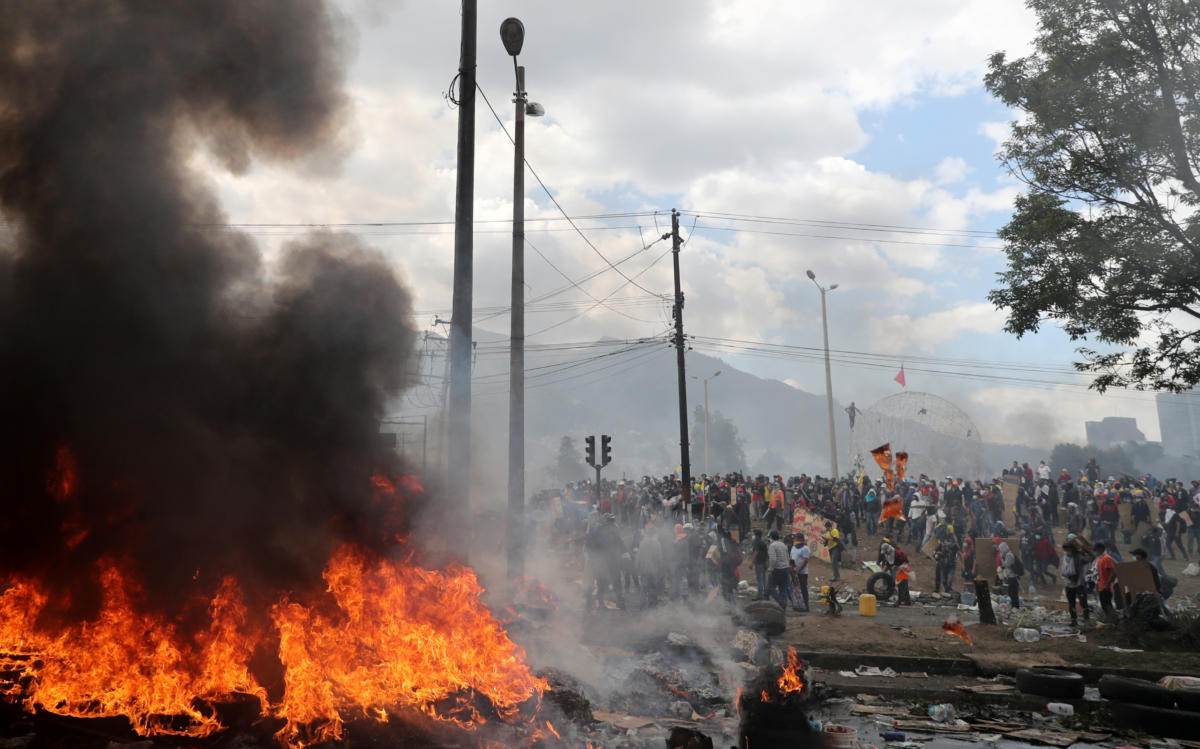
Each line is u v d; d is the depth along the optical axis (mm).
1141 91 13750
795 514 24891
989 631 14633
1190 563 20453
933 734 9344
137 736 7117
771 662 11531
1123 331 14008
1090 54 13898
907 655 12906
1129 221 14094
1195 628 13039
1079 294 14414
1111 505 21641
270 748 6941
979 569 21062
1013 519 25844
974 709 10617
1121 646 13281
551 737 7910
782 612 14461
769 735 8211
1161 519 21719
